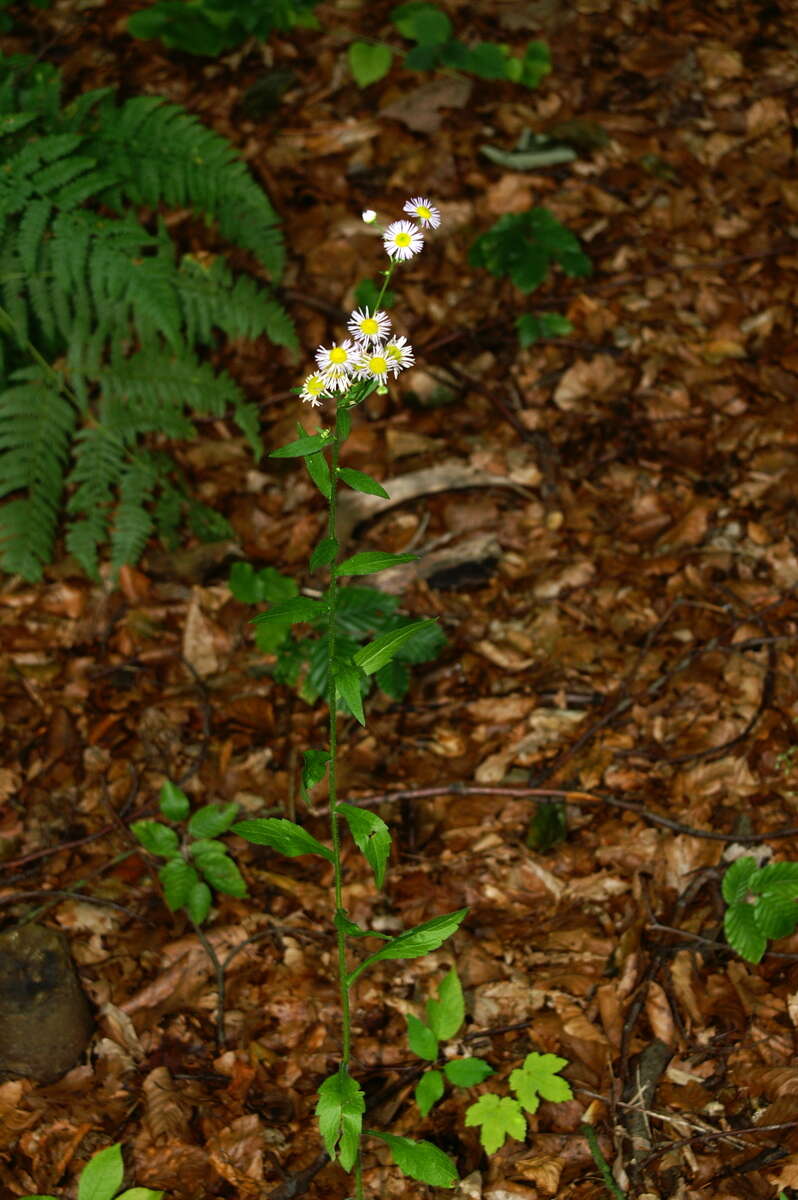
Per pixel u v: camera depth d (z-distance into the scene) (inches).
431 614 70.4
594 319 79.8
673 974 61.0
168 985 62.0
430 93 91.1
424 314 81.1
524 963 62.1
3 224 67.7
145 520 70.8
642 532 71.7
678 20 96.7
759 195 86.4
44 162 70.1
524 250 78.5
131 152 71.7
